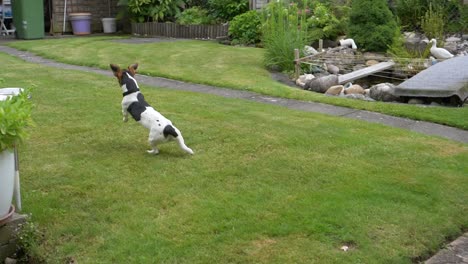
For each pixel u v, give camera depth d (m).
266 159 3.49
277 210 2.75
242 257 2.31
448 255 2.44
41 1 10.47
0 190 2.30
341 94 5.80
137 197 2.89
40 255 2.33
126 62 7.44
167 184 3.06
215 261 2.28
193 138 3.89
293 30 7.09
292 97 5.47
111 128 4.14
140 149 3.66
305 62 6.71
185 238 2.46
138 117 3.48
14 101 2.45
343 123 4.46
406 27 8.92
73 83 5.93
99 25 12.16
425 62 6.50
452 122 4.56
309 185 3.09
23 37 10.51
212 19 10.75
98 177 3.16
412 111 4.88
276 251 2.36
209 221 2.62
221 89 5.88
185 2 11.70
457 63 5.82
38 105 4.84
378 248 2.41
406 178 3.22
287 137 3.96
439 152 3.75
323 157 3.55
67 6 11.64
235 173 3.24
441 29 8.15
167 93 5.51
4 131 2.22
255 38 9.32
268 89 5.75
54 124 4.25
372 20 7.50
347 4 9.22
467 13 8.53
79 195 2.91
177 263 2.27
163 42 9.61
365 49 7.56
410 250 2.42
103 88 5.67
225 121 4.38
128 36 11.08
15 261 2.40
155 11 11.14
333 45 8.48
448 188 3.10
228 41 9.68
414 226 2.62
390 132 4.22
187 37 10.72
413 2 8.98
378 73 6.73
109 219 2.64
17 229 2.42
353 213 2.72
